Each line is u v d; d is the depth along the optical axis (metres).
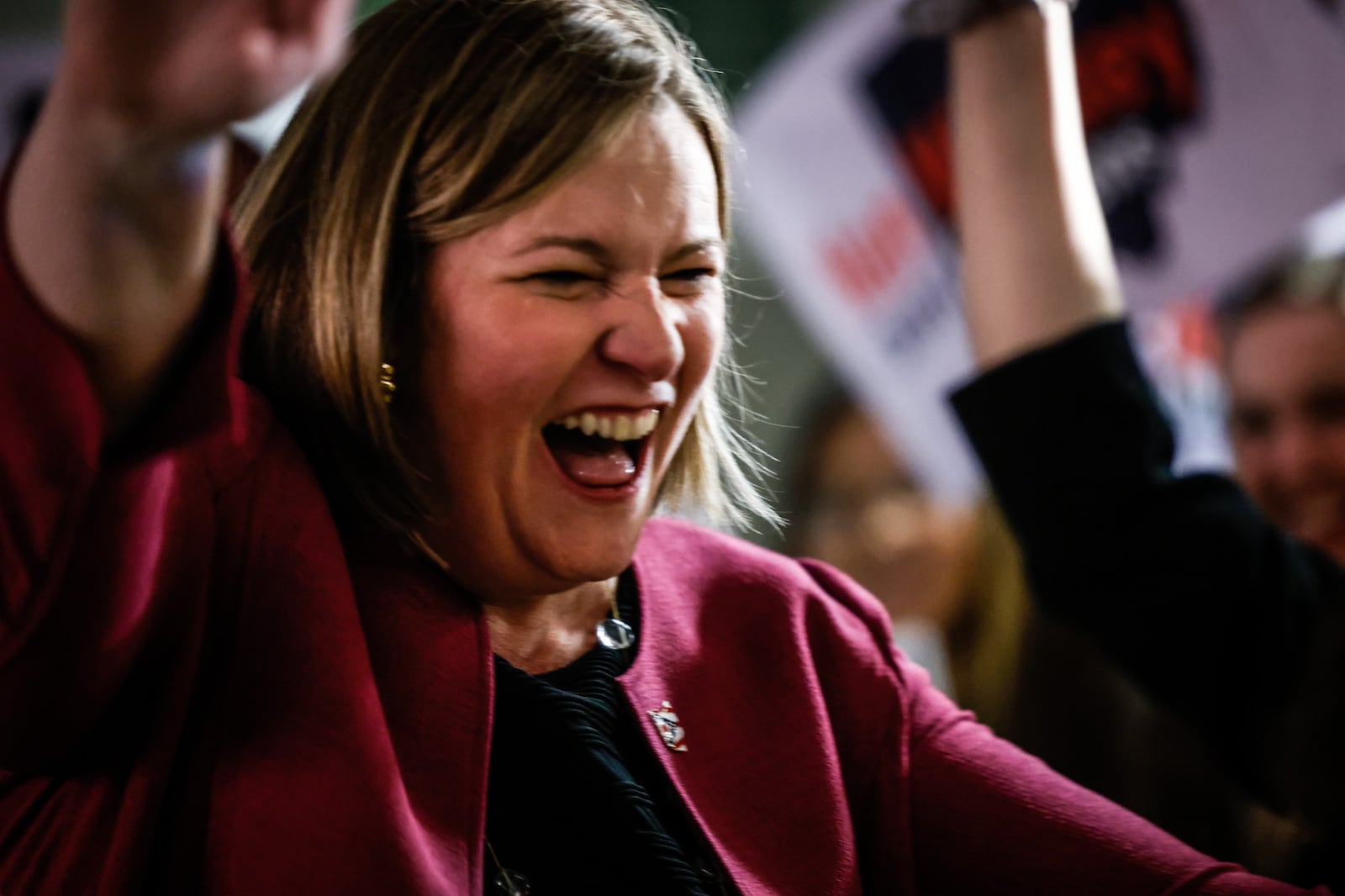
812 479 7.23
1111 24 5.84
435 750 2.32
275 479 2.32
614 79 2.33
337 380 2.40
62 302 1.71
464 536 2.47
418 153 2.35
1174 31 5.76
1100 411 3.14
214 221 1.78
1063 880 2.67
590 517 2.47
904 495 6.93
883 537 6.78
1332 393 5.66
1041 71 3.19
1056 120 3.21
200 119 1.61
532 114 2.29
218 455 2.14
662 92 2.39
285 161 2.49
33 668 1.87
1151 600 3.18
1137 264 5.87
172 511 2.01
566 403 2.38
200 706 2.27
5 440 1.73
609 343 2.35
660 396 2.41
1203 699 3.21
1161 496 3.20
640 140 2.34
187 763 2.26
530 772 2.43
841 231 6.57
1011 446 3.18
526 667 2.57
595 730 2.49
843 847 2.53
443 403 2.38
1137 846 2.70
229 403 1.83
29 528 1.76
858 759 2.73
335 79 2.46
